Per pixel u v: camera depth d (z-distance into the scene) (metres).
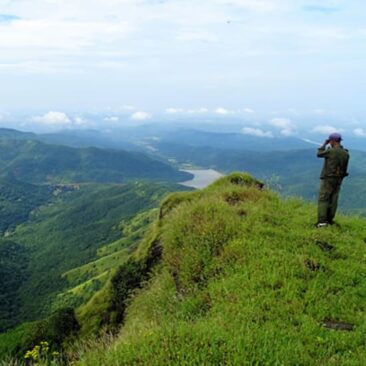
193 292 10.42
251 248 11.48
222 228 12.71
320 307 8.80
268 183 20.72
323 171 14.22
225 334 7.00
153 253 16.16
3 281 184.62
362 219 16.95
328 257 11.74
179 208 16.81
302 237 12.75
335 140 14.15
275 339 7.13
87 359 7.14
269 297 9.07
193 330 7.14
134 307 13.62
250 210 14.57
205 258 11.61
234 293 9.45
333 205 14.34
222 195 17.09
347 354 7.13
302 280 9.91
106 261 174.38
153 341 6.84
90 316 16.55
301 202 18.16
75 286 157.62
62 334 16.69
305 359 6.70
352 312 8.80
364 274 10.74
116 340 8.12
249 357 6.41
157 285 12.54
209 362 6.18
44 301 145.00
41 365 7.97
